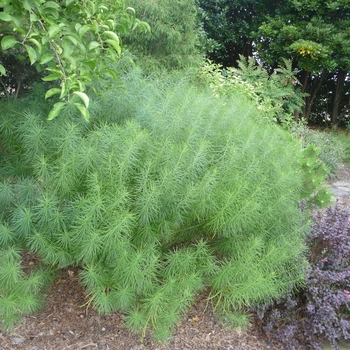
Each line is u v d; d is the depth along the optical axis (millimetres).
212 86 5762
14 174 2568
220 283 2361
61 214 2113
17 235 2211
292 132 7258
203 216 2420
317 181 3910
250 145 2676
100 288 2113
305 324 2566
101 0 2264
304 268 2639
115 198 2068
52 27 1766
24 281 2029
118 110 2693
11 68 3508
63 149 2186
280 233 2752
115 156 2189
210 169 2461
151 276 2240
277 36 9875
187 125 2648
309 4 9375
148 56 5367
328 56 9477
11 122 2551
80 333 2346
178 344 2365
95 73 2168
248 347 2451
